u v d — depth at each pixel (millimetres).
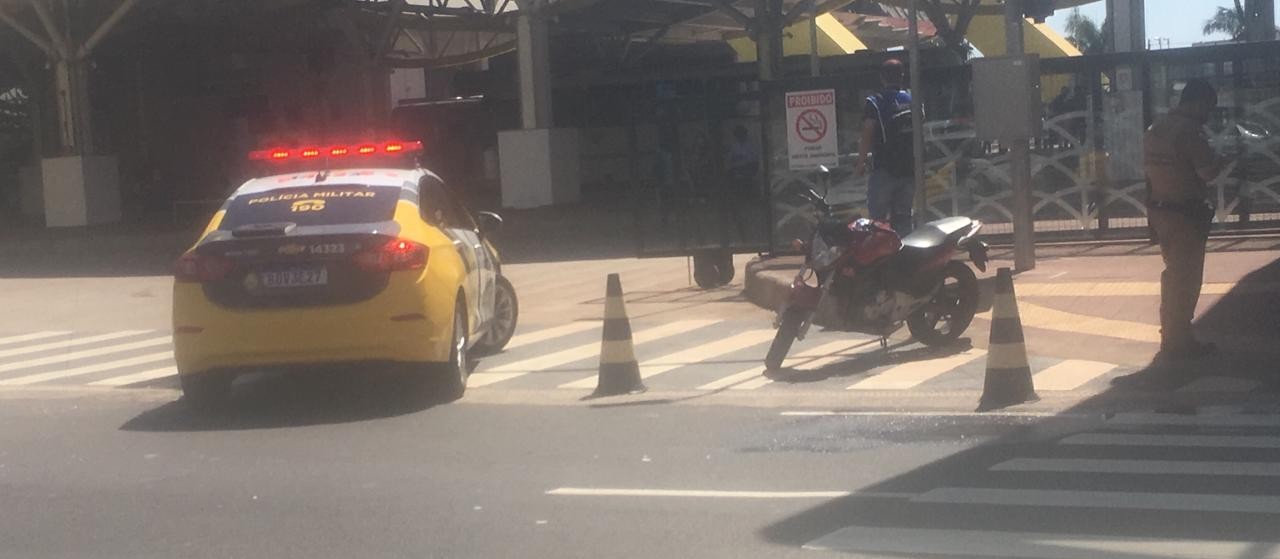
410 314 10258
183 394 11211
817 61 34469
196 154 43094
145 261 27500
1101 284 14445
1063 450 8328
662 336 13797
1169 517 6668
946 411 9688
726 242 17641
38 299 20797
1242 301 12938
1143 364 10898
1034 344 11922
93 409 11141
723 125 17594
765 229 17500
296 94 43562
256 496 7852
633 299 17016
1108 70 18672
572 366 12352
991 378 9844
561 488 7777
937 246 11836
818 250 11406
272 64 44156
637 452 8680
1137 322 12508
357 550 6672
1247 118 17328
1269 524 6480
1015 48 15070
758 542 6520
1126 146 17922
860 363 11789
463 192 38562
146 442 9625
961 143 18297
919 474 7809
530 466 8383
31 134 43188
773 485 7664
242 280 10250
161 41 41625
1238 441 8406
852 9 53688
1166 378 10375
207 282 10289
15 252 30484
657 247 17922
